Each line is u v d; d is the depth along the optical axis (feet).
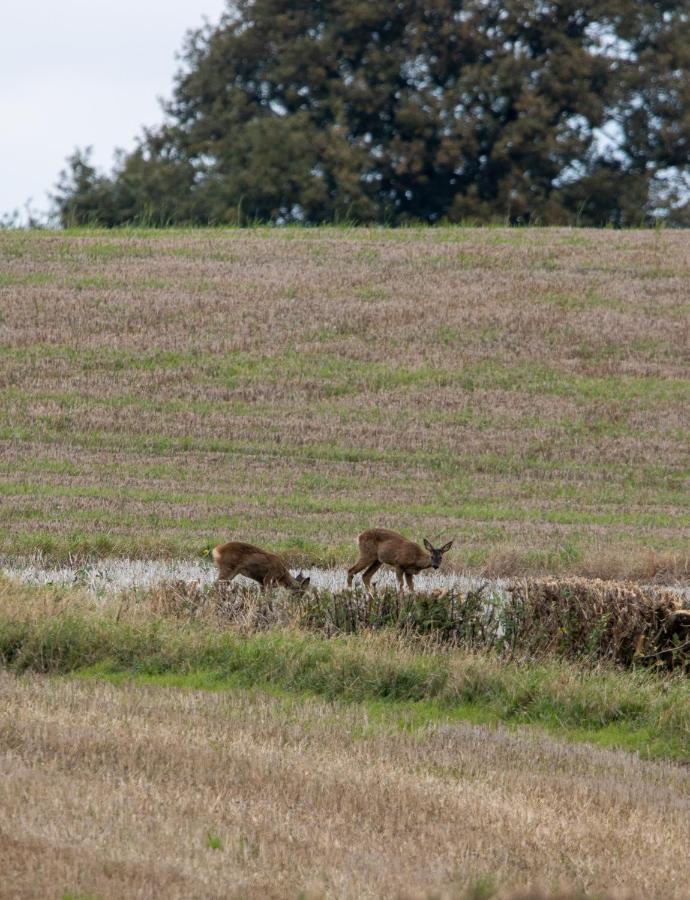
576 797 120.26
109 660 167.73
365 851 101.50
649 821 115.44
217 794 112.06
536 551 283.79
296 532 305.12
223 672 165.48
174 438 396.57
